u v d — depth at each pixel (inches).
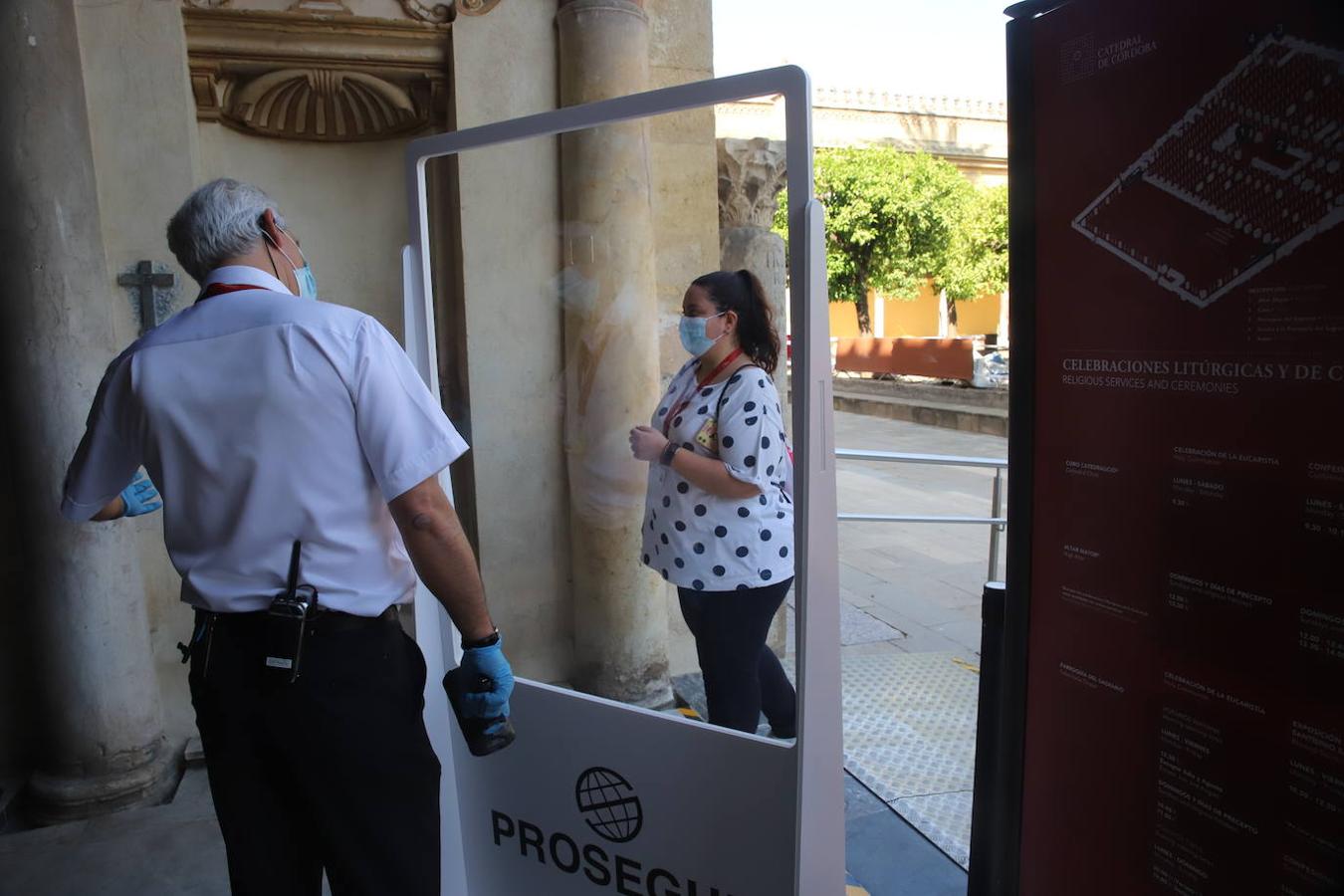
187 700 121.6
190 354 55.4
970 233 719.1
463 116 119.3
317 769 55.6
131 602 111.0
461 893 83.4
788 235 55.9
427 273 79.7
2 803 108.4
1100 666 55.6
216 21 110.6
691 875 68.5
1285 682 44.9
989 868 73.3
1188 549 49.2
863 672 151.5
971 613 198.2
